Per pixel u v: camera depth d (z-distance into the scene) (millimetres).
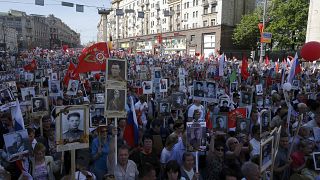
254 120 8297
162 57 43000
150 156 6379
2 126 7395
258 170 4781
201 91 9477
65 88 13203
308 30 36062
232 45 61594
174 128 7148
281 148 6258
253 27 53500
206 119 8539
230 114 7988
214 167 6070
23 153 5230
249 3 62469
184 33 69375
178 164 5469
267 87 17438
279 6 49625
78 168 5434
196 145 5852
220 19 59969
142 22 90688
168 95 13367
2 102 8445
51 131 6934
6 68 25125
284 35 50812
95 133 6895
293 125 8125
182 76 14680
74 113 4867
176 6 74438
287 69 21859
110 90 5859
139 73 18000
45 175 5438
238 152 6309
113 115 5867
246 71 17922
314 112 8750
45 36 153375
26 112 9383
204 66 27547
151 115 10930
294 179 5801
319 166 5758
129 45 98750
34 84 15562
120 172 5469
